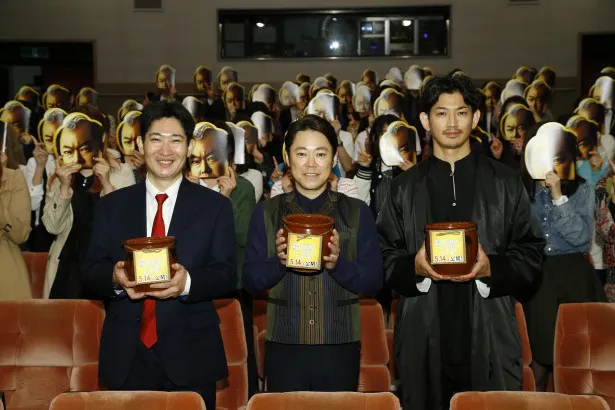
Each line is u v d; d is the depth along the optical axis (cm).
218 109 890
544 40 1426
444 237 238
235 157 418
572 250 344
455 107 261
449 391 267
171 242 229
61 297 364
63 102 909
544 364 352
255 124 595
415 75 1034
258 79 1455
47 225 365
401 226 271
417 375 262
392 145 456
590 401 201
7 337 289
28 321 290
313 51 1452
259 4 1439
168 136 247
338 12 1430
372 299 350
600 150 555
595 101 604
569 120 466
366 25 1442
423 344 261
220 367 249
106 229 251
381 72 1444
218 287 242
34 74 1616
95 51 1460
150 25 1456
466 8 1428
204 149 375
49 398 287
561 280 342
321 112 625
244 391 322
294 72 1448
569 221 337
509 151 604
